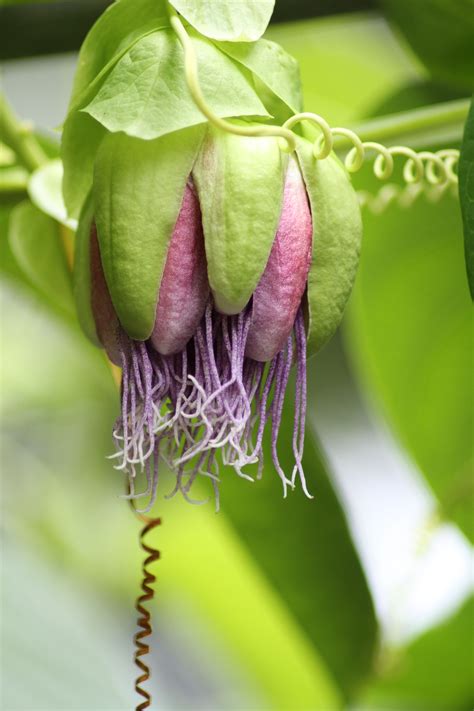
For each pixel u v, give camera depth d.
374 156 0.65
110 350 0.50
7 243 0.66
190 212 0.48
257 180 0.48
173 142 0.48
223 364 0.49
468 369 0.70
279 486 0.65
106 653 0.61
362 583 0.66
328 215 0.48
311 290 0.49
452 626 0.73
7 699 0.59
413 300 0.69
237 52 0.49
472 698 0.74
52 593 0.62
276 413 0.50
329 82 0.81
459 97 0.68
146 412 0.49
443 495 0.69
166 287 0.48
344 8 0.65
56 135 0.65
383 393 0.70
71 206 0.51
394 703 0.73
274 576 0.66
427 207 0.68
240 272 0.48
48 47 0.61
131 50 0.48
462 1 0.64
